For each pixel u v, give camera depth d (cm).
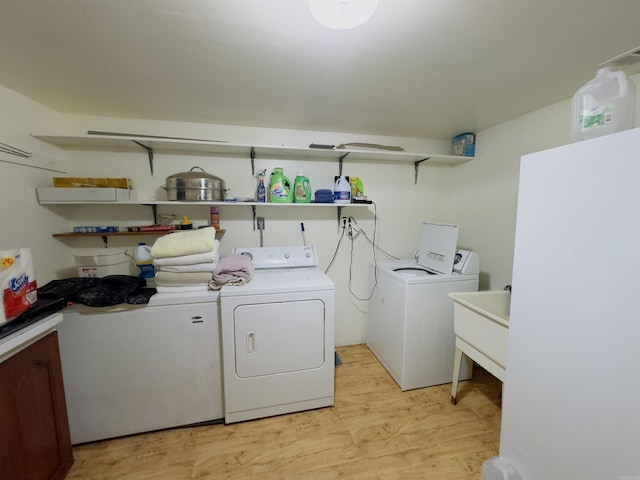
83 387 146
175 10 93
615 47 116
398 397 189
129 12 94
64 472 130
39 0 87
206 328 159
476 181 238
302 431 160
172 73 137
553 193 93
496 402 185
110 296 143
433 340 198
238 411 165
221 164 218
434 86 152
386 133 241
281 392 170
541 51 119
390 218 258
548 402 96
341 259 251
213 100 170
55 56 121
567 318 89
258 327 161
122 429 153
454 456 144
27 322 109
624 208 74
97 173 197
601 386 80
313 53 120
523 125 195
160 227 193
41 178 171
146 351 152
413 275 203
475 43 113
